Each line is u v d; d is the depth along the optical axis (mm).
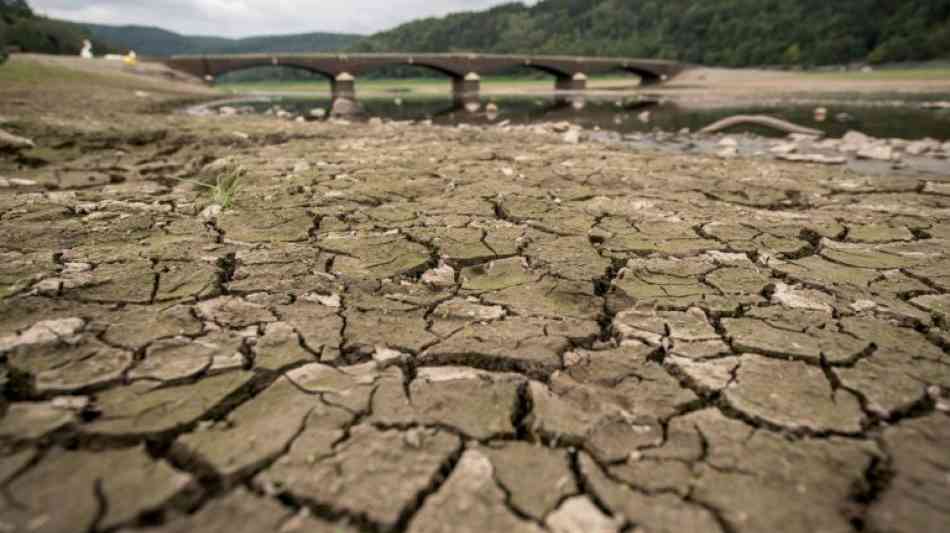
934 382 2109
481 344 2412
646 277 3246
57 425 1745
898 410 1938
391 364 2236
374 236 3941
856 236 4094
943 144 10289
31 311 2514
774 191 5746
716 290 3043
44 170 6301
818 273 3299
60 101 16234
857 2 76500
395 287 3049
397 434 1794
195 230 3945
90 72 27672
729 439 1796
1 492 1474
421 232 4043
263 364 2182
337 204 4820
